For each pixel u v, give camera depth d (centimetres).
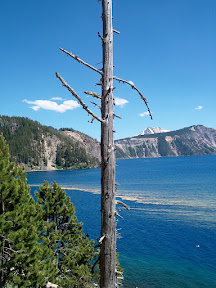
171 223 3538
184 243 2789
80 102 396
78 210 4866
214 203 4644
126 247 2780
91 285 1316
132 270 2247
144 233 3197
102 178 430
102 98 445
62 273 1352
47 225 1402
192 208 4341
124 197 5775
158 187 7300
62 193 1546
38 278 1089
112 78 447
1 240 1044
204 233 3048
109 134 434
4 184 1073
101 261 418
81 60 411
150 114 485
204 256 2444
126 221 3753
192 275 2116
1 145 1247
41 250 1150
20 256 1028
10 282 1102
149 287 1955
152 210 4359
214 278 2045
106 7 456
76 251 1436
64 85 385
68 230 1509
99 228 3562
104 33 453
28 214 1165
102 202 427
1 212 1089
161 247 2734
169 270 2219
